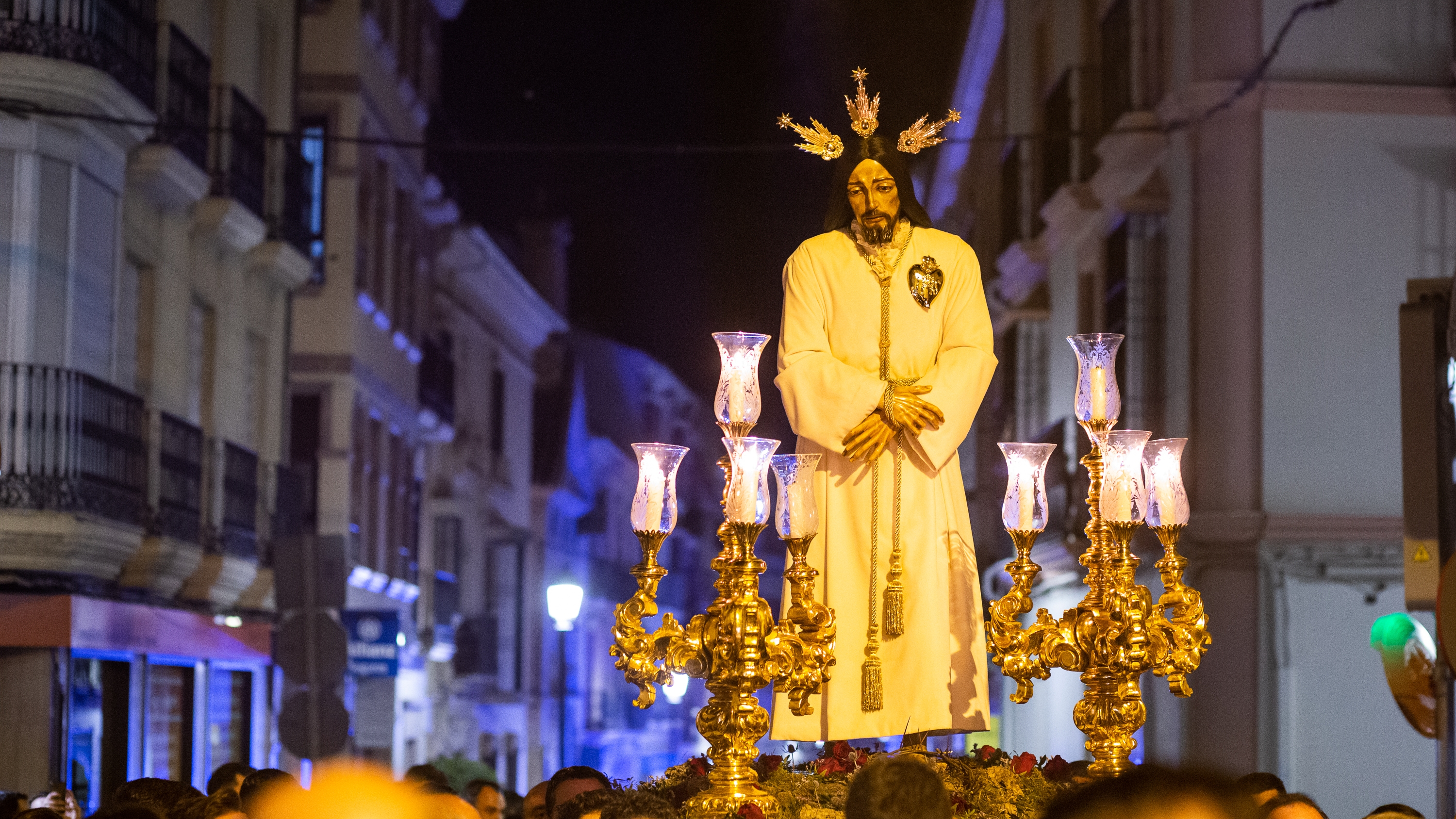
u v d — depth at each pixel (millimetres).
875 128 6871
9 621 16547
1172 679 6301
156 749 19672
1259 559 17938
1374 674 17828
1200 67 18750
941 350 6738
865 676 6422
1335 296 18328
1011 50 28172
